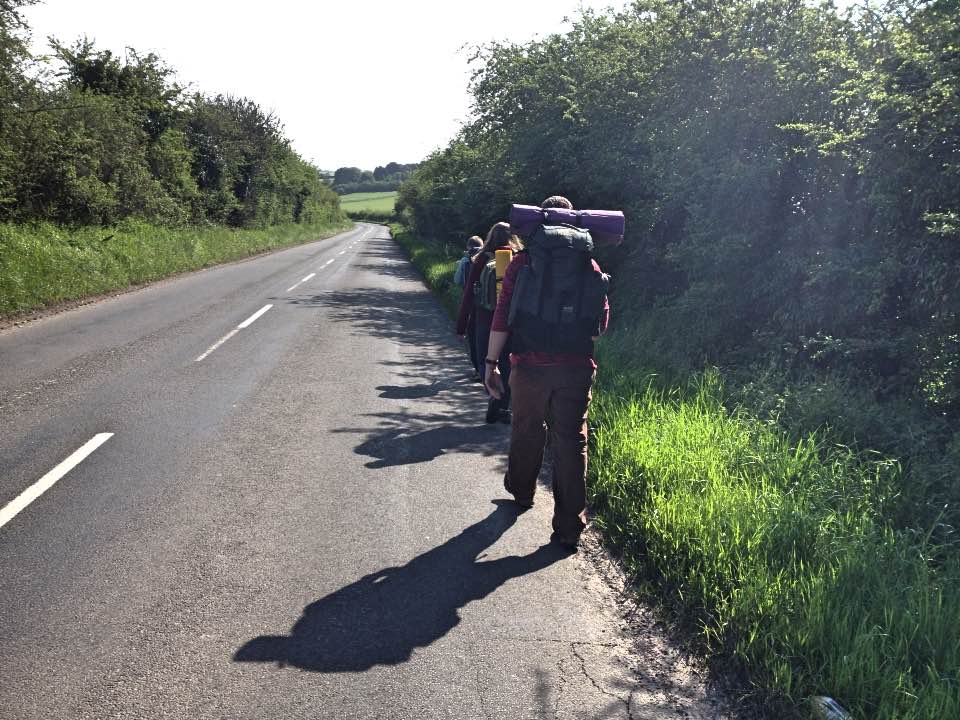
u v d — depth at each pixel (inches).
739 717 100.7
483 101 656.4
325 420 250.5
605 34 503.8
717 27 311.0
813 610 114.5
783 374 254.7
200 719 96.0
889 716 92.8
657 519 154.2
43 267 555.2
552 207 161.3
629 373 285.0
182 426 237.6
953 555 140.3
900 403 217.6
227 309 543.8
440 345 425.1
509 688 105.2
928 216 195.2
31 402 262.5
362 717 97.7
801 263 258.7
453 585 136.1
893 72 215.6
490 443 230.5
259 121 1769.2
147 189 1015.0
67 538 150.9
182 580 134.0
